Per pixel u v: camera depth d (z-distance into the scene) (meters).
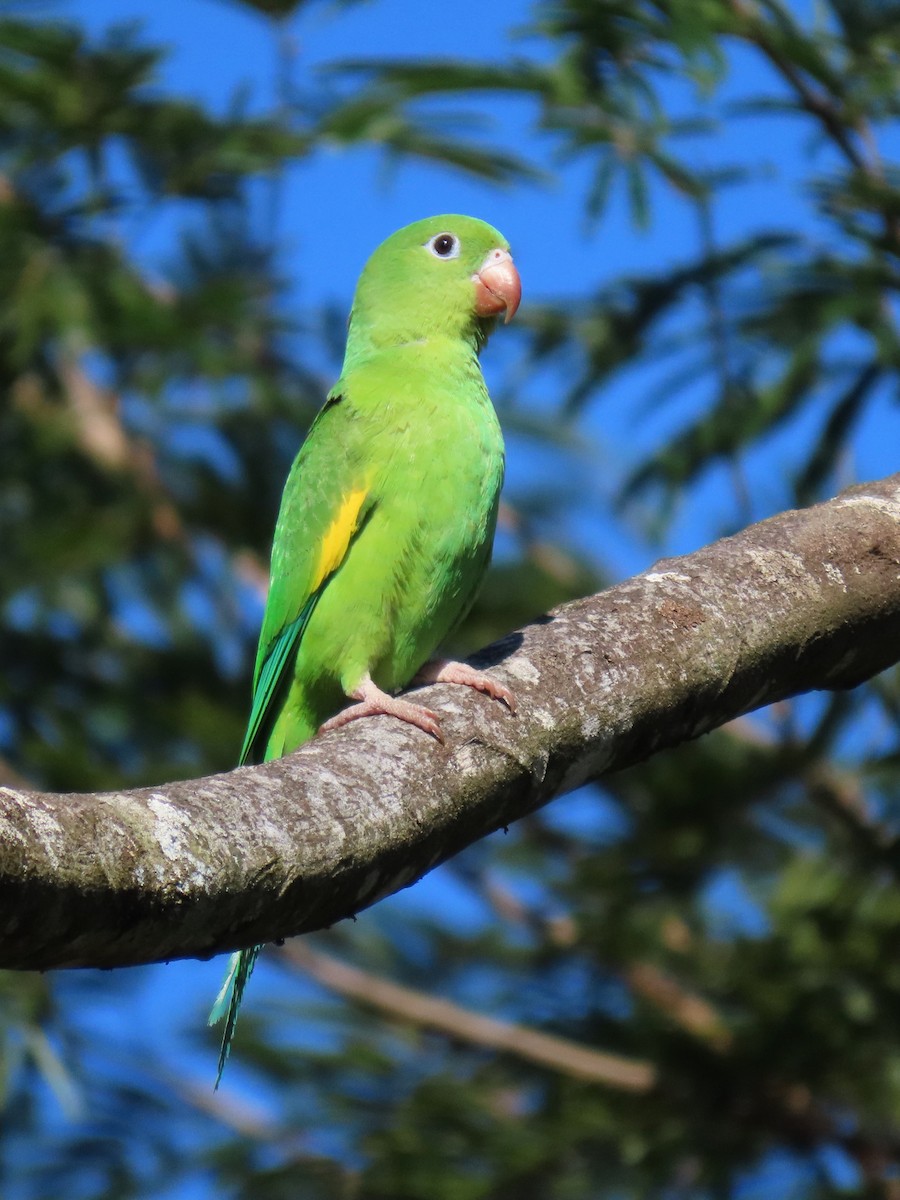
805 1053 10.95
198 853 3.86
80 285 13.98
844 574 5.94
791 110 10.88
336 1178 11.92
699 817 11.66
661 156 11.20
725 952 12.16
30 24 13.20
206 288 14.58
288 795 4.22
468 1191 11.44
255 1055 12.68
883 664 6.11
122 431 15.84
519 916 13.48
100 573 15.44
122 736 14.05
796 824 12.30
